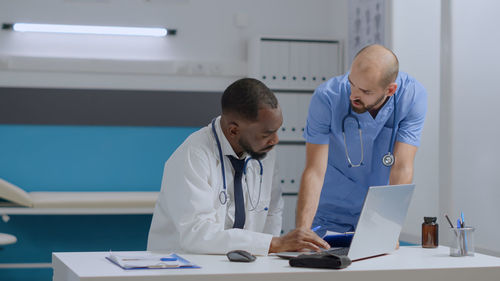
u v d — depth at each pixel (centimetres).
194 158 193
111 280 144
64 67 473
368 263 170
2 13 468
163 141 490
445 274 165
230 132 191
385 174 255
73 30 477
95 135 479
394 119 238
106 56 484
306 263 160
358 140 247
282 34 512
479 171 341
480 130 342
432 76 403
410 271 162
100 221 479
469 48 344
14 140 467
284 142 483
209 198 191
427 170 400
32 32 473
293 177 481
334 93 238
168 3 493
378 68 199
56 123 472
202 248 184
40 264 448
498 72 343
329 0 520
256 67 478
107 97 480
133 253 184
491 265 170
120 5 484
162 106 489
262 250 181
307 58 486
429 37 404
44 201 396
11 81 469
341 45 489
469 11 344
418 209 398
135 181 485
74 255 182
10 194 386
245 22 502
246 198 208
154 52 491
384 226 181
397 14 400
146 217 487
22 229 465
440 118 349
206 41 499
